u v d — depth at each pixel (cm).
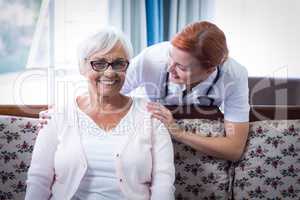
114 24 217
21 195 150
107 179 125
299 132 152
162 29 224
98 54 125
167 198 123
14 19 210
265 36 255
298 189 151
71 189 125
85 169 124
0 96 208
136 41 222
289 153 150
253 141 151
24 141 149
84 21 217
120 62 126
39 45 215
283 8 254
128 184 125
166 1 224
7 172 148
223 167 152
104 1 217
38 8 213
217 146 144
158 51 146
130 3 217
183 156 151
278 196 151
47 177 128
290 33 257
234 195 153
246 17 251
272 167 150
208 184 152
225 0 245
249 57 257
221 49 124
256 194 151
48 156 129
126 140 127
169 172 128
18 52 213
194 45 121
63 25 216
